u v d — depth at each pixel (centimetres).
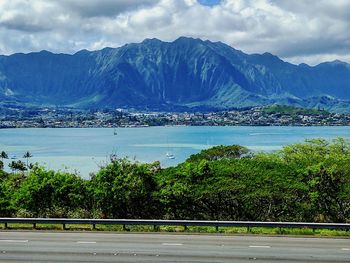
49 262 2239
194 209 3594
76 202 3644
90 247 2556
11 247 2559
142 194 3581
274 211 3550
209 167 3822
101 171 3700
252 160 4203
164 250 2483
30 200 3638
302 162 4478
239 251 2462
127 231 3061
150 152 17938
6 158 14950
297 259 2291
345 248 2547
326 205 3550
